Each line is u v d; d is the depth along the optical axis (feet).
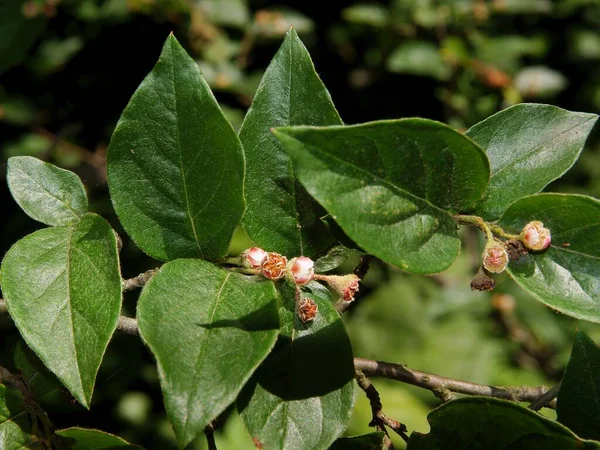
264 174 1.05
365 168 0.95
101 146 2.22
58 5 2.00
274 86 1.05
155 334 0.94
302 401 1.01
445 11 2.13
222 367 0.93
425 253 0.98
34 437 1.10
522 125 1.06
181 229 1.04
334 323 1.03
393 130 0.94
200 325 0.96
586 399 1.05
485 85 2.07
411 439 1.05
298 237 1.06
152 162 1.03
